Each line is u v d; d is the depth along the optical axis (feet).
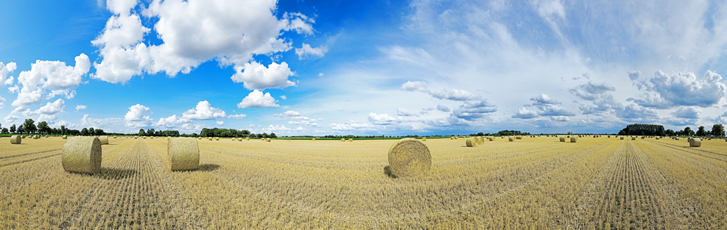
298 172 43.88
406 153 42.57
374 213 24.61
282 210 24.79
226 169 47.03
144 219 22.95
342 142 171.32
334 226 21.59
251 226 21.06
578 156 67.10
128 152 81.92
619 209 25.44
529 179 38.01
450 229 20.77
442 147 105.40
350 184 34.86
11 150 81.46
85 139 42.42
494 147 103.86
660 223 22.33
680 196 29.35
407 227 21.48
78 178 37.99
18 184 34.24
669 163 54.29
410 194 30.48
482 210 24.64
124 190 31.76
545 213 23.66
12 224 21.26
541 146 109.70
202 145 125.90
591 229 20.85
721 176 40.93
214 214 23.34
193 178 38.32
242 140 204.13
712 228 21.21
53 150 81.56
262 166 51.06
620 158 63.16
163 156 69.92
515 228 20.61
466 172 43.70
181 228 21.01
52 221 22.33
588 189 32.30
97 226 21.04
